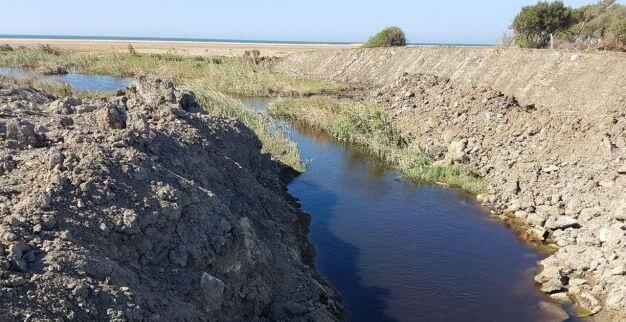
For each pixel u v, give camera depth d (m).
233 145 17.84
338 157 26.34
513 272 15.02
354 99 39.72
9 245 7.33
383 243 16.67
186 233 9.87
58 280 7.15
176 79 47.53
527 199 18.94
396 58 48.81
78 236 8.30
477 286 14.21
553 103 28.05
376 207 19.69
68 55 65.00
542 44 40.16
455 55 41.81
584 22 40.84
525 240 17.11
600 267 13.99
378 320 12.53
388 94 35.00
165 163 12.41
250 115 29.48
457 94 28.30
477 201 20.44
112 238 8.79
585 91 26.67
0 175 9.30
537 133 22.48
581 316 12.80
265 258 11.59
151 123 15.56
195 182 12.66
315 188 21.72
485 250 16.34
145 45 128.88
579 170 18.36
